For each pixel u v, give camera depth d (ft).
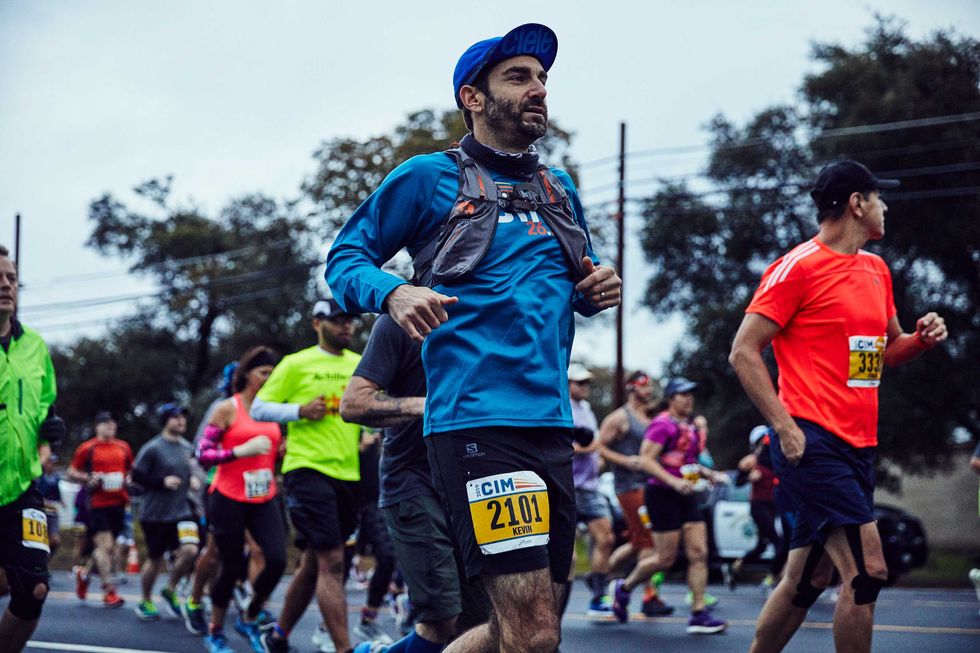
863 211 18.53
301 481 25.82
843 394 18.03
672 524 35.99
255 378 30.76
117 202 186.80
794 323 18.48
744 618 39.63
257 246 149.59
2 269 20.06
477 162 13.69
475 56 13.79
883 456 105.91
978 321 104.32
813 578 18.42
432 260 13.51
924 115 102.32
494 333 13.07
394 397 20.42
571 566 13.83
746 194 114.01
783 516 23.07
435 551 19.40
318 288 146.00
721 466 117.08
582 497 39.65
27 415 19.93
